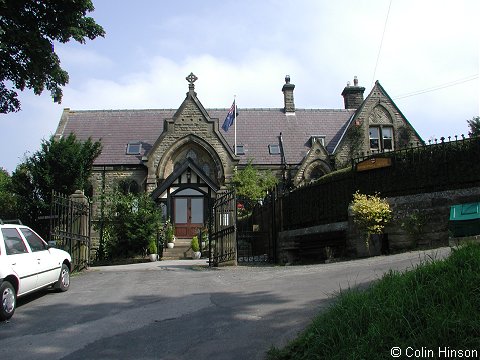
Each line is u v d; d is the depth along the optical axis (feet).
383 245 41.63
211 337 20.63
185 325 22.98
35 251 31.50
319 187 50.52
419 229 39.40
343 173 47.06
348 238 44.24
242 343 19.42
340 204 46.75
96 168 96.17
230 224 50.47
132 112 110.52
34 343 21.16
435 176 39.73
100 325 23.94
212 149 93.71
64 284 35.32
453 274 16.83
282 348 18.11
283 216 57.16
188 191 90.58
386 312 15.92
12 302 26.21
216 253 53.36
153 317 25.16
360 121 96.22
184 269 50.90
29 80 55.01
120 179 96.07
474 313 14.44
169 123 94.27
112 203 84.94
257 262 55.77
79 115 109.81
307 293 27.07
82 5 52.75
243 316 23.62
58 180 76.95
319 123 108.58
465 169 38.17
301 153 100.12
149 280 40.91
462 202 37.70
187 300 29.45
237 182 90.12
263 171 95.76
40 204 74.08
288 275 35.78
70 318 25.89
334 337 16.12
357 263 36.91
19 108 58.03
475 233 33.22
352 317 16.63
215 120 94.63
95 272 50.60
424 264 20.38
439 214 38.78
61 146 78.38
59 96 57.52
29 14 51.47
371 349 14.35
